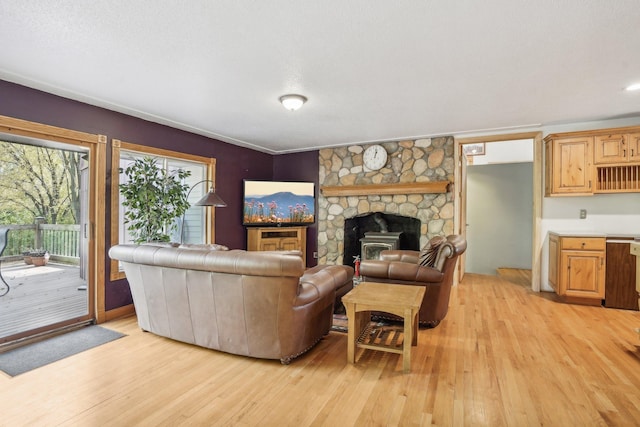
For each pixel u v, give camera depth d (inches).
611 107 144.9
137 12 74.8
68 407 76.5
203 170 201.8
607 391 82.7
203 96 130.6
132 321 137.2
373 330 119.3
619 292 151.9
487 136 191.2
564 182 166.6
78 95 126.7
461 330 125.1
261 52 94.7
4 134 113.0
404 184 207.6
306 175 247.6
